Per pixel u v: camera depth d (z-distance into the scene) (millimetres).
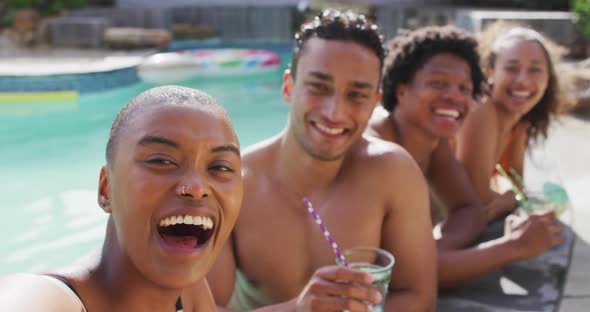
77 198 5281
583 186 4453
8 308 996
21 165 6293
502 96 3693
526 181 4504
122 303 1260
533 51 3635
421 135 3176
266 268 2441
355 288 1880
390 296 2477
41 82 9406
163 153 1162
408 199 2457
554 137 5980
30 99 9391
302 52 2320
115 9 15008
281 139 2549
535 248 2846
